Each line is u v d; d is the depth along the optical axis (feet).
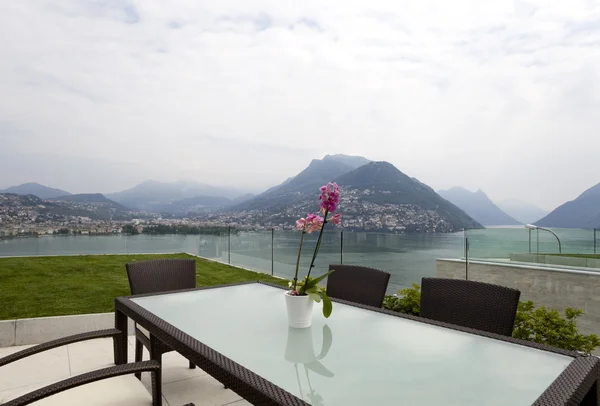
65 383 5.10
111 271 24.18
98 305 15.53
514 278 18.12
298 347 5.52
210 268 28.63
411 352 5.32
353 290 9.17
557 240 17.13
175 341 5.85
